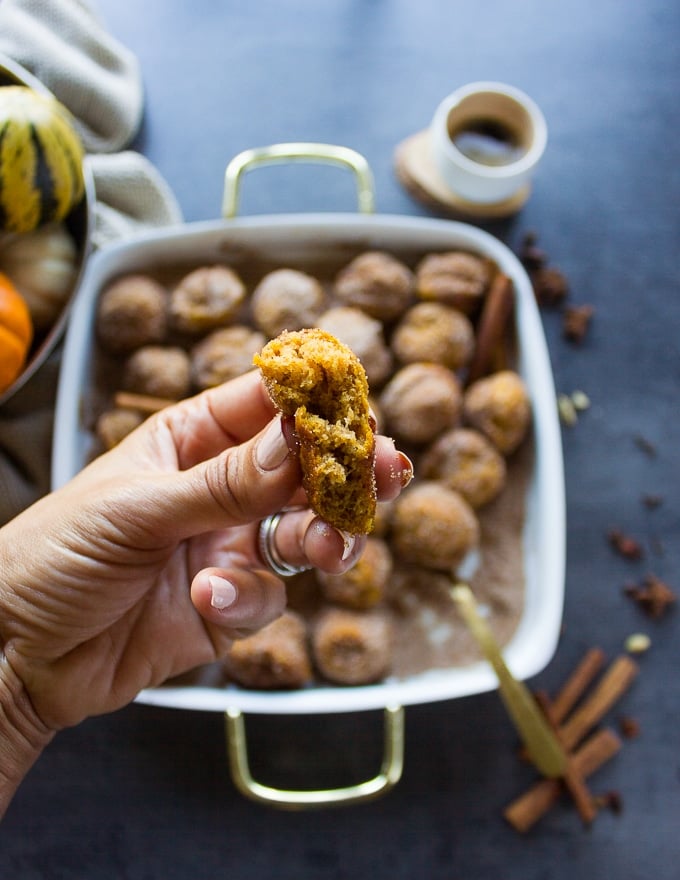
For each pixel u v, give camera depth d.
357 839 0.61
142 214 0.64
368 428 0.41
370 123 0.67
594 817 0.62
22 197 0.54
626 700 0.64
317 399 0.41
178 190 0.66
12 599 0.45
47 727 0.48
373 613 0.60
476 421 0.61
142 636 0.50
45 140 0.53
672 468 0.65
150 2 0.66
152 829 0.60
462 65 0.68
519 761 0.62
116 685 0.50
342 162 0.62
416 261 0.63
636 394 0.66
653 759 0.63
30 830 0.60
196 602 0.47
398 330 0.62
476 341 0.62
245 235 0.61
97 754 0.61
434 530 0.59
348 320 0.60
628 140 0.68
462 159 0.62
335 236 0.62
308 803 0.57
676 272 0.67
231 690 0.59
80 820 0.60
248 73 0.67
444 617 0.61
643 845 0.62
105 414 0.60
